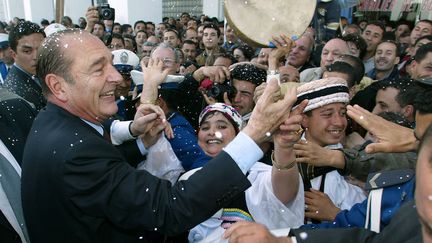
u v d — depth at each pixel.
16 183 1.35
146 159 1.59
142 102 1.74
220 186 1.00
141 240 1.16
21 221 1.32
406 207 0.83
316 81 1.57
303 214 1.29
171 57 2.44
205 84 2.20
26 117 1.53
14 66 2.28
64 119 1.09
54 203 1.04
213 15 9.05
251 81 2.16
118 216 1.01
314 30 4.05
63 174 1.00
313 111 1.55
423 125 0.98
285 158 1.17
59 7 3.14
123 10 8.04
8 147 1.41
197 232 1.36
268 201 1.27
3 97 1.53
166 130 1.63
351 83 2.36
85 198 1.00
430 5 6.29
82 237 1.05
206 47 4.70
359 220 1.13
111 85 1.14
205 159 1.63
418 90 1.07
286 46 1.98
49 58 1.09
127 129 1.50
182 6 9.90
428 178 0.56
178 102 2.13
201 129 1.73
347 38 3.49
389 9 6.88
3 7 11.78
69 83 1.09
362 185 1.48
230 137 1.67
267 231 0.79
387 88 2.04
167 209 0.99
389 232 0.81
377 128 1.16
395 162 1.38
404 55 4.25
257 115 1.04
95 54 1.09
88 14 3.14
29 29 2.20
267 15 2.06
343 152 1.47
